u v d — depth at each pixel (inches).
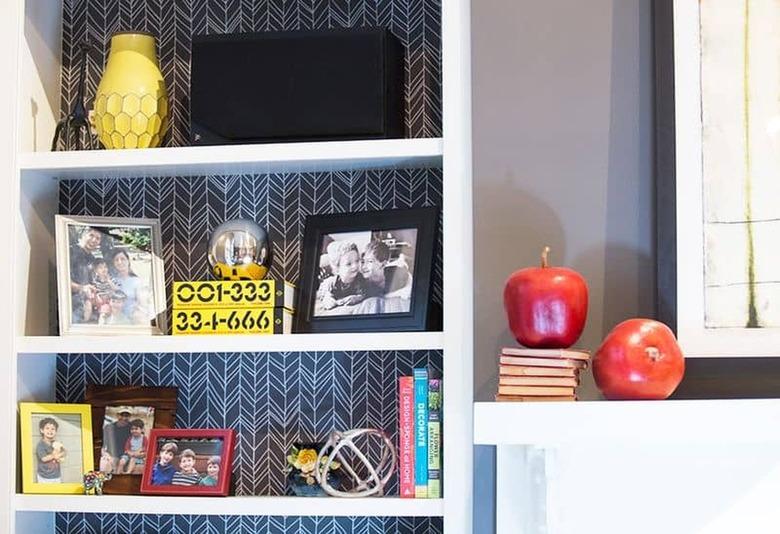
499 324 83.1
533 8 85.2
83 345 88.9
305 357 97.3
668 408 71.7
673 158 81.6
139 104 92.6
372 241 90.2
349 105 88.4
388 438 93.0
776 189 81.0
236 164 91.2
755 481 80.7
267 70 89.7
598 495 81.3
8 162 91.0
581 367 74.9
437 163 92.3
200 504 87.1
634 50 84.4
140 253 94.4
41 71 96.5
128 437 93.0
